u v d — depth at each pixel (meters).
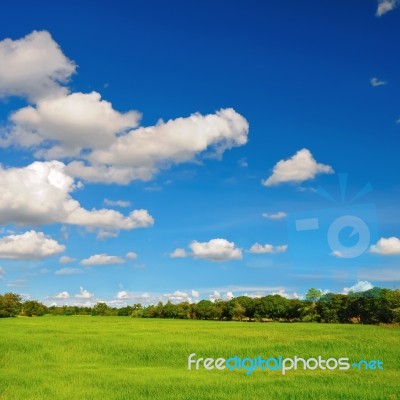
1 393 23.58
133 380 26.67
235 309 138.50
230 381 26.09
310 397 22.02
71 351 40.66
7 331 62.56
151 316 159.00
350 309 97.25
